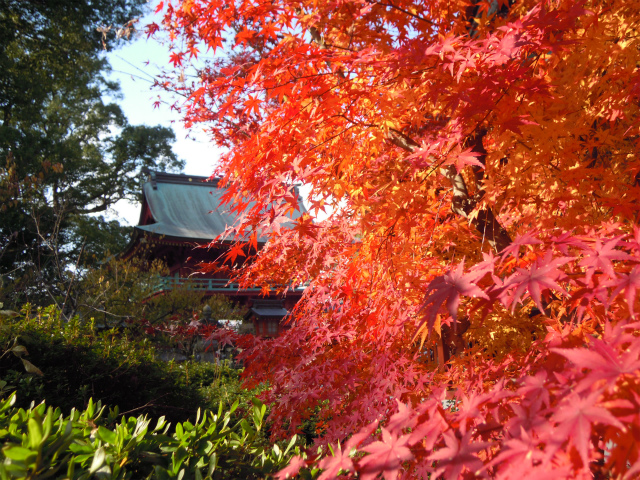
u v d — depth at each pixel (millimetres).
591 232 1892
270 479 1817
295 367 3145
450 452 1014
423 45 1923
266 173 2160
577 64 2430
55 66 23844
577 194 2438
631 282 1103
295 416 3035
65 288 9906
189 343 10531
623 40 2486
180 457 1674
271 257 3434
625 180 2816
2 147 22000
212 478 1722
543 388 1017
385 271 2672
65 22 21062
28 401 4023
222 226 28188
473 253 4137
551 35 1827
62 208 11766
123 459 1580
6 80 22328
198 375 8805
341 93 2314
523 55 2068
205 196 31109
